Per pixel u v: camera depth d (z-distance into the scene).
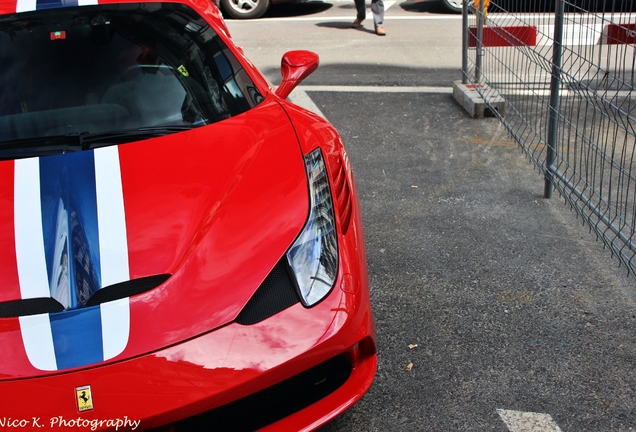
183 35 2.99
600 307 2.82
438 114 5.46
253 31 8.87
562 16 3.48
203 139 2.45
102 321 1.77
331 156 2.52
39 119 2.56
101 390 1.66
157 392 1.68
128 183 2.19
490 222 3.61
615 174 3.98
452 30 8.57
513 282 3.03
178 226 2.01
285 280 1.91
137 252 1.93
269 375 1.75
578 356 2.52
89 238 1.98
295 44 8.02
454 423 2.21
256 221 2.04
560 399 2.29
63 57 2.77
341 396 1.97
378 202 3.92
